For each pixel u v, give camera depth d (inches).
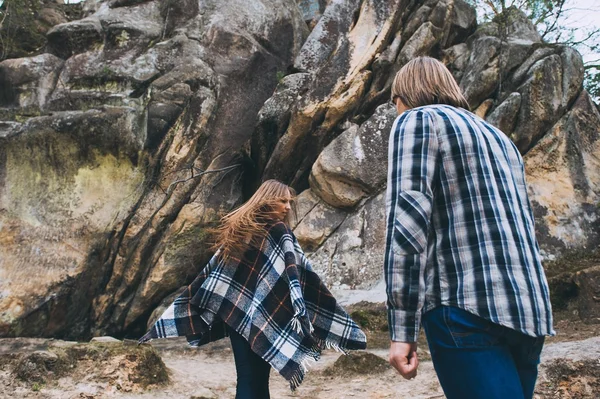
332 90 336.8
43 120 330.3
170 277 323.9
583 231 285.3
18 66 353.1
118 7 386.9
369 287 292.5
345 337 129.0
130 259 325.1
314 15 481.4
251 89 373.1
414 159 67.9
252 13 389.4
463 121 71.3
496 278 63.3
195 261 330.6
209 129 347.9
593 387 145.8
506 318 61.9
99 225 323.3
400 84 80.8
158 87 346.9
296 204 330.3
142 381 161.9
